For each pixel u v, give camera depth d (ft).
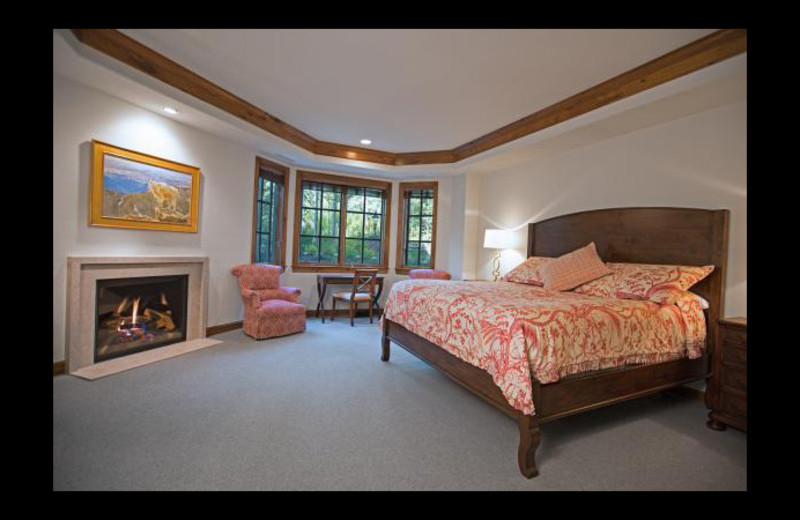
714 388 7.74
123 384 8.70
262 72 9.86
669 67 8.27
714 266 8.79
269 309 13.43
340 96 11.16
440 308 8.35
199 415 7.27
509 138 13.28
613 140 11.51
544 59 8.52
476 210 17.87
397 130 14.24
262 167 16.03
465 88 10.19
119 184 10.32
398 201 19.93
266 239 16.83
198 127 12.43
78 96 9.29
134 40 8.61
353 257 19.75
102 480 5.17
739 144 8.64
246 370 10.08
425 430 7.11
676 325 7.82
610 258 11.32
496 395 6.50
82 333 9.59
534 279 11.82
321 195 18.94
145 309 11.94
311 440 6.53
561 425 7.63
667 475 5.88
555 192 13.64
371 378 9.93
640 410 8.50
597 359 6.59
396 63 8.98
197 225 12.82
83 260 9.40
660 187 10.20
